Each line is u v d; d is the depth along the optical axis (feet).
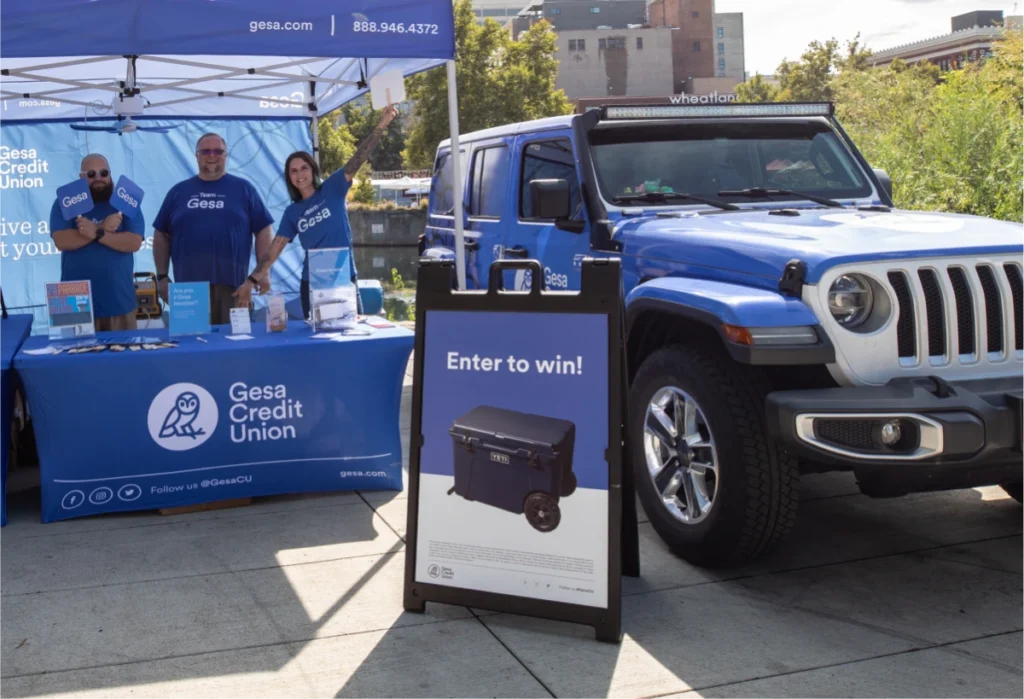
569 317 11.46
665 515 13.48
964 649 10.80
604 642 11.07
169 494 15.71
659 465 13.71
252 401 15.87
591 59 395.75
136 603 12.26
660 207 16.28
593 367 11.34
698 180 16.81
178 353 15.33
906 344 11.91
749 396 12.09
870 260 11.85
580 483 11.23
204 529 15.10
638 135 17.04
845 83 101.35
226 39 15.06
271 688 10.08
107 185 20.56
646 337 14.52
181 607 12.14
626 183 16.49
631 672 10.35
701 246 13.66
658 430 13.61
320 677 10.31
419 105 165.89
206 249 22.12
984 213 43.27
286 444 16.16
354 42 15.76
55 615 11.91
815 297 11.76
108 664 10.62
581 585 11.19
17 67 22.35
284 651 10.93
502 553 11.55
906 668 10.34
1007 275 12.25
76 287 16.58
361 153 20.08
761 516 12.04
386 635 11.34
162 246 22.82
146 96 26.84
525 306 11.62
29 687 10.11
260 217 22.97
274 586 12.80
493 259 20.07
